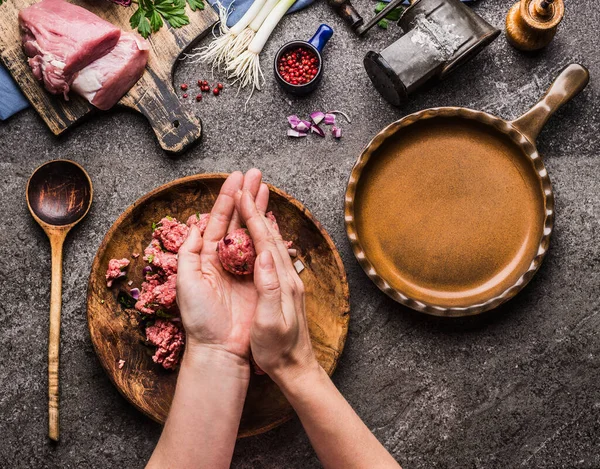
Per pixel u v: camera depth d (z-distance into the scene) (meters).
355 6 0.97
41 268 0.94
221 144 0.96
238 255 0.80
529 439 0.94
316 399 0.74
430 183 0.93
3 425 0.93
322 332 0.89
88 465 0.93
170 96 0.94
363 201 0.93
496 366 0.94
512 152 0.92
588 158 0.95
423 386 0.94
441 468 0.94
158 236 0.90
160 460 0.73
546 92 0.90
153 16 0.93
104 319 0.88
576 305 0.94
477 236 0.92
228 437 0.75
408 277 0.93
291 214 0.89
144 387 0.89
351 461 0.73
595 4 0.96
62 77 0.90
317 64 0.94
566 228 0.95
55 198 0.93
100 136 0.95
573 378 0.94
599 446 0.93
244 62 0.94
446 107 0.89
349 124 0.96
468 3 0.96
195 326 0.77
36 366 0.93
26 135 0.95
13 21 0.93
